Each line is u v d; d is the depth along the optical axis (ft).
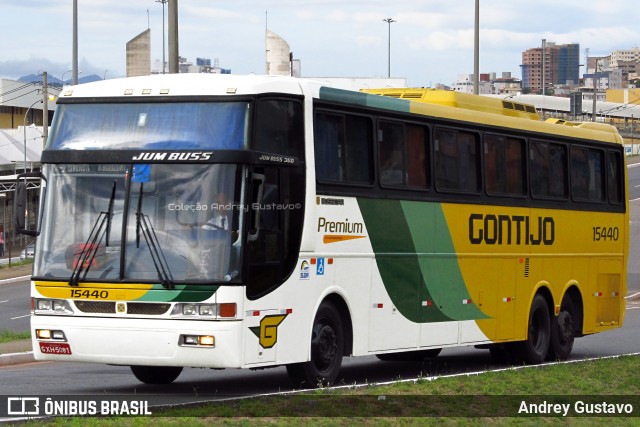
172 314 44.50
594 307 75.25
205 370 62.08
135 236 45.24
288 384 53.62
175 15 82.94
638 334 97.71
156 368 53.72
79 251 45.78
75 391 50.06
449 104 63.10
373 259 53.36
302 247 48.24
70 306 45.70
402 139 56.03
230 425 37.27
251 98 45.93
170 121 46.19
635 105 522.06
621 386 54.29
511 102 69.41
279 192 47.14
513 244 65.67
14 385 53.06
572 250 72.38
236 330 44.37
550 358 70.79
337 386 50.39
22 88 345.31
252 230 45.14
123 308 44.98
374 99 53.83
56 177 46.73
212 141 45.52
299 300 48.14
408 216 55.98
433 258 58.08
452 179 60.08
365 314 52.85
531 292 67.56
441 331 58.85
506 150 65.57
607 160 77.36
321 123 50.03
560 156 71.72
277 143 47.24
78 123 47.16
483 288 62.59
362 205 52.54
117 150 46.03
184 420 37.58
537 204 68.33
